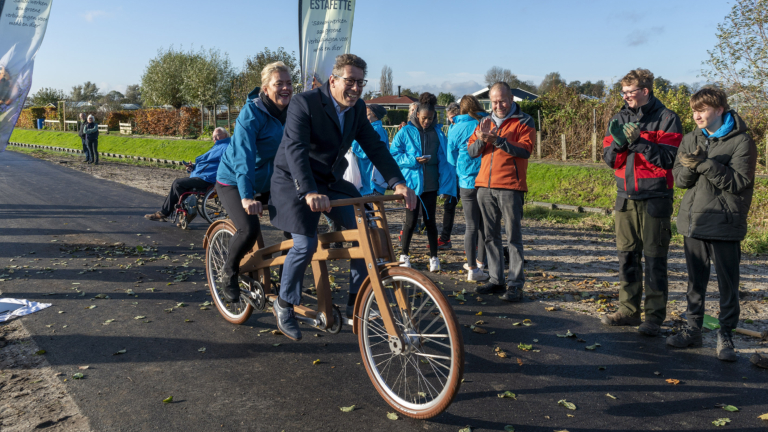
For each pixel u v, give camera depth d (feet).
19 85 14.05
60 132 119.03
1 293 16.65
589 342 13.34
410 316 9.72
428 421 9.46
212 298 15.61
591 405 10.07
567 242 26.43
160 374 11.20
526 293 17.63
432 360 10.24
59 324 14.06
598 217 33.32
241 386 10.72
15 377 10.94
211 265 15.02
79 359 11.87
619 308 14.71
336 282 18.52
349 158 21.79
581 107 57.67
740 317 15.11
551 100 61.93
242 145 11.94
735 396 10.42
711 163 11.42
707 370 11.65
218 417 9.49
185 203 27.61
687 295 13.07
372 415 9.67
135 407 9.78
